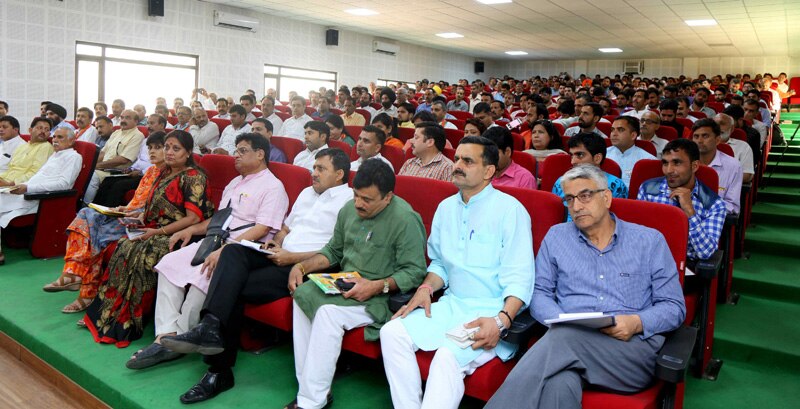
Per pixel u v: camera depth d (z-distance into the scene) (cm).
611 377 162
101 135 544
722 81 1218
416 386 181
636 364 162
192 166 287
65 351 242
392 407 206
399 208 220
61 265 369
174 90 1013
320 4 1030
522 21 1139
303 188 279
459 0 955
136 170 457
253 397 211
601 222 183
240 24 1084
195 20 1027
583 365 161
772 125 676
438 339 184
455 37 1398
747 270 319
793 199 456
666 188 254
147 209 277
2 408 220
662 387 166
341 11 1095
